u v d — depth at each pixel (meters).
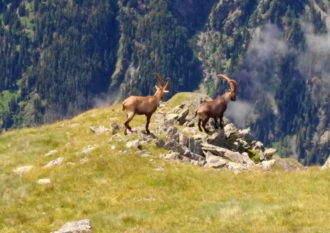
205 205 53.62
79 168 67.56
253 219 48.19
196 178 62.88
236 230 44.78
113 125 84.69
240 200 54.09
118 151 71.38
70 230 49.09
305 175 61.50
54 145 85.50
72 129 93.25
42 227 53.19
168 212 52.97
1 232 53.78
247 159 79.25
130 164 66.69
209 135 84.88
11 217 57.66
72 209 57.38
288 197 54.03
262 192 57.22
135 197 58.53
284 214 48.59
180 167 66.31
